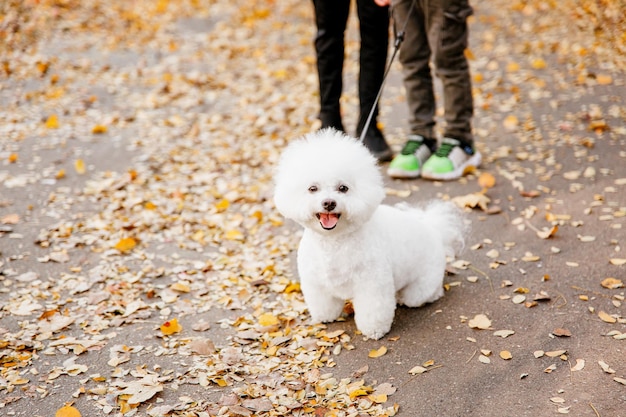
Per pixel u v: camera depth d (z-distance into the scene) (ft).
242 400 9.30
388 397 9.26
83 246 14.07
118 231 14.64
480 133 18.57
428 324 10.93
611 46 23.67
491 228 13.82
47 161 18.11
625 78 21.12
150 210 15.52
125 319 11.50
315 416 8.93
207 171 17.54
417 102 16.52
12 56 25.35
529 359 9.78
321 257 10.39
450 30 15.05
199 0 33.50
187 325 11.35
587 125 18.24
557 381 9.25
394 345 10.44
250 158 18.22
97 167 17.83
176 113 21.34
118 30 29.12
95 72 24.57
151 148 18.90
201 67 25.38
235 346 10.70
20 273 13.01
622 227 13.19
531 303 11.10
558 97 20.38
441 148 16.26
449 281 12.17
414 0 14.62
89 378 9.95
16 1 29.60
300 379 9.76
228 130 20.03
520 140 17.85
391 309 10.54
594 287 11.44
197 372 10.03
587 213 13.88
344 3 15.79
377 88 16.51
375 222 10.61
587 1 26.53
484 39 26.35
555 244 12.94
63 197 16.19
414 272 11.09
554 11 28.19
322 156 9.82
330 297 10.98
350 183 9.74
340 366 10.05
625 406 8.62
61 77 23.90
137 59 26.04
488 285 11.89
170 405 9.27
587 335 10.19
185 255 13.70
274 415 8.96
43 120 20.66
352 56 25.96
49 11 29.73
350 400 9.21
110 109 21.59
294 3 33.30
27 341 10.80
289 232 14.51
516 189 15.31
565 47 24.34
